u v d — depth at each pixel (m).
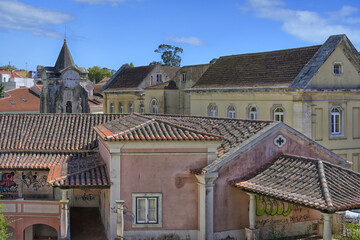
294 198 14.93
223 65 37.03
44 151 23.52
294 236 18.47
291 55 31.25
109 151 17.69
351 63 29.94
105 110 52.00
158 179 17.58
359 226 17.72
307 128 27.83
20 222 22.17
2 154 23.14
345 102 29.53
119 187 17.47
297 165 17.11
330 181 15.62
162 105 42.03
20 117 26.05
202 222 17.23
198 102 36.59
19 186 22.53
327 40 29.52
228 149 18.03
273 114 29.66
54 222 22.09
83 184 17.41
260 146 17.97
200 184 17.36
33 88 62.69
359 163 30.19
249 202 17.53
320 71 28.45
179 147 17.55
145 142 17.34
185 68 42.03
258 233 17.33
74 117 26.47
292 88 27.73
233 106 32.94
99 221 22.36
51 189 24.03
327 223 14.21
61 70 39.50
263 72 31.91
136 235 17.52
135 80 48.97
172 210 17.64
